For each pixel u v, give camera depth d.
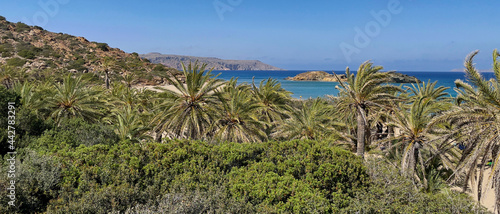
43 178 9.91
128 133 21.94
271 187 11.23
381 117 29.34
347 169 13.09
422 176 20.41
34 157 11.11
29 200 9.01
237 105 24.25
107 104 32.00
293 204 10.30
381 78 23.77
